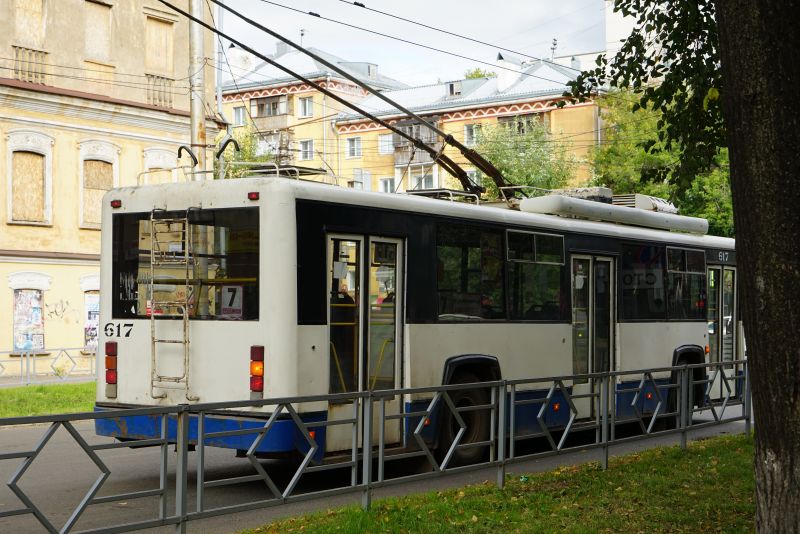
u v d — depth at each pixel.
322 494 8.10
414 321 11.16
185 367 10.21
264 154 59.25
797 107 5.83
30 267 28.73
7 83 27.84
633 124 45.31
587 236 14.18
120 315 10.80
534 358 12.96
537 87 63.47
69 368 28.94
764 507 6.00
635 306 15.05
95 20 30.61
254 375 9.75
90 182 30.22
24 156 28.66
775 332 5.90
